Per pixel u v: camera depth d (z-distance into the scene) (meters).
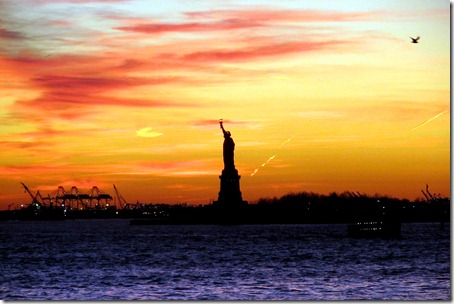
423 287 196.12
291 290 192.88
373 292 187.62
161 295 187.62
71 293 192.25
